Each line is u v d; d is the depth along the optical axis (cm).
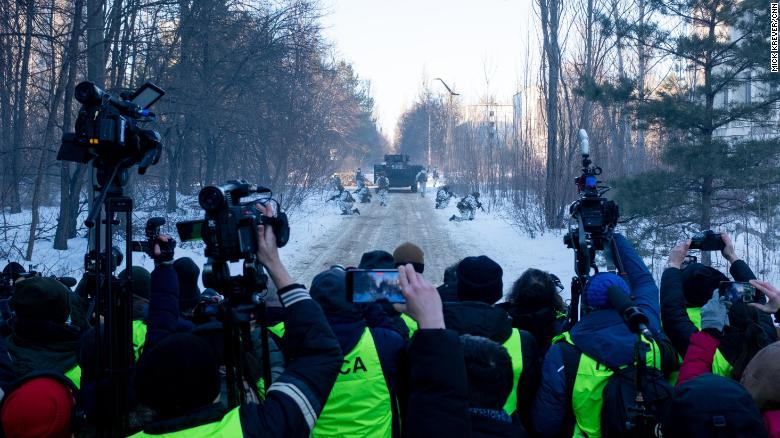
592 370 320
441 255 1884
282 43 2527
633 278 391
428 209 3588
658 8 1362
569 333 344
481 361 268
